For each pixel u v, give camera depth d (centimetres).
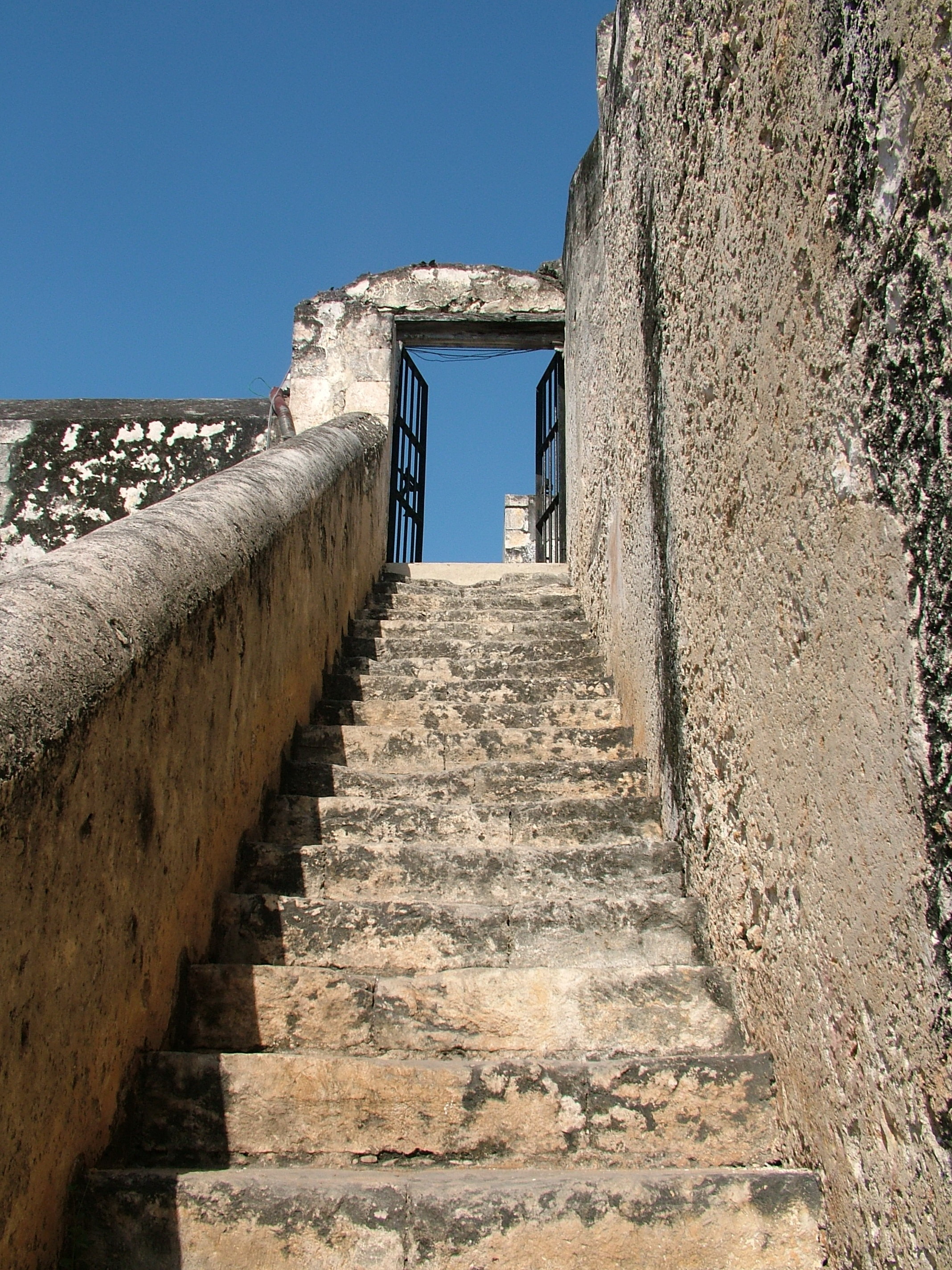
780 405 225
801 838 213
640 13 392
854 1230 182
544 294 771
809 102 205
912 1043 164
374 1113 221
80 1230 186
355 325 766
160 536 273
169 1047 240
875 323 177
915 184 162
